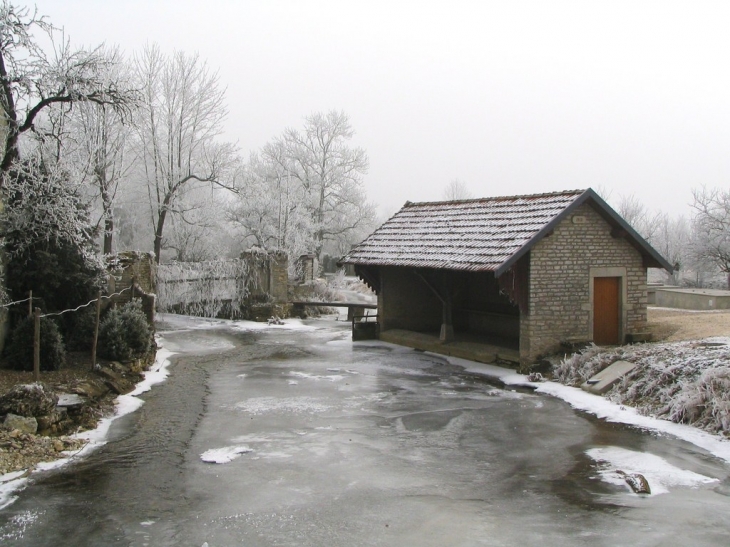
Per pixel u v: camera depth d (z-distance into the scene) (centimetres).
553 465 992
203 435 1137
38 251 1534
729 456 1023
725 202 3506
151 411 1298
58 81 1377
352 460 1012
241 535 751
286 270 2878
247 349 2086
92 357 1446
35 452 988
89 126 2552
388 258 2066
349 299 3456
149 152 3222
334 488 896
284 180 4122
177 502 843
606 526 776
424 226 2156
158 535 750
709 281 3975
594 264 1711
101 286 1688
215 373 1698
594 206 1702
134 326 1659
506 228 1772
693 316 2080
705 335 1680
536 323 1653
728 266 3453
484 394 1465
